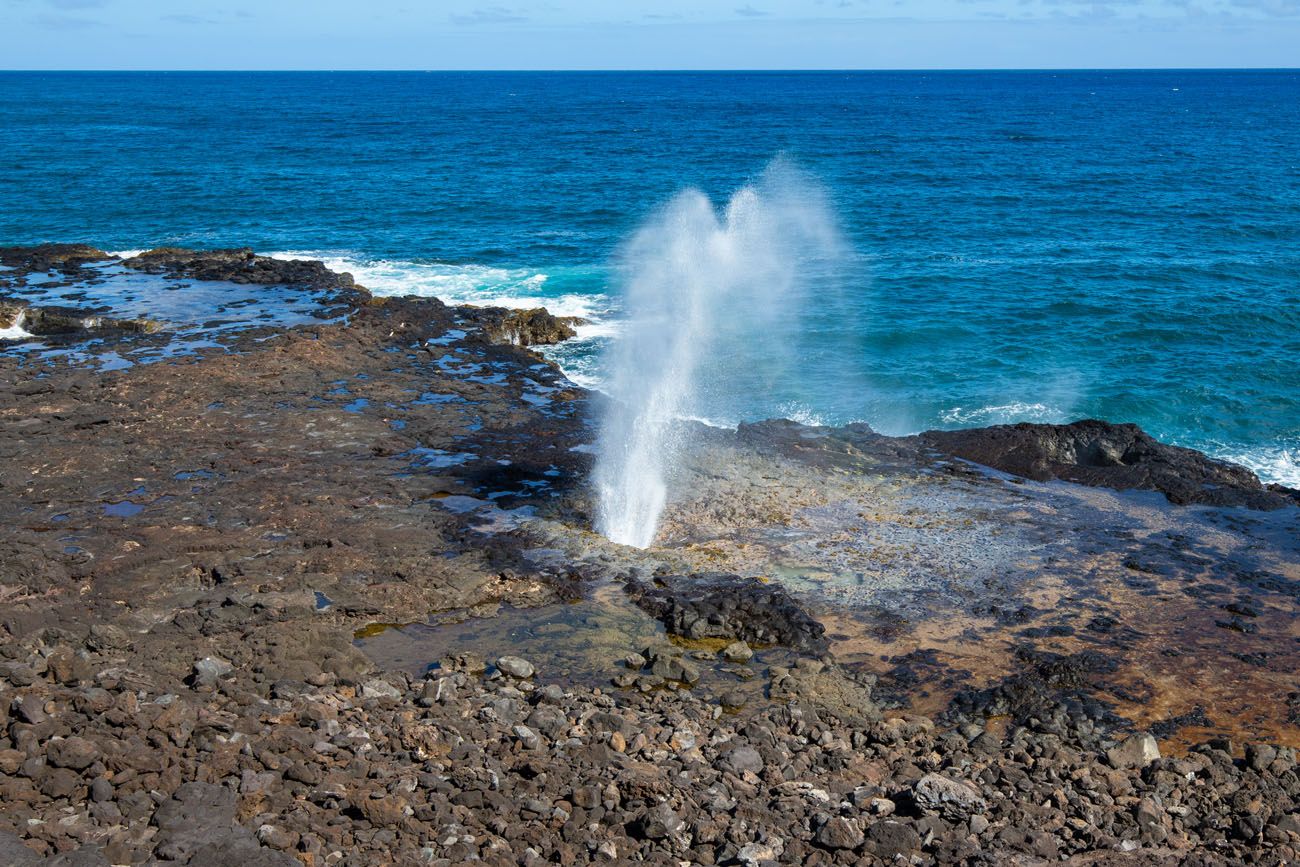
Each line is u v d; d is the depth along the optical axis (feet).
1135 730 36.99
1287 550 50.29
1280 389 81.20
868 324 96.53
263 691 35.78
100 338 81.05
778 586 46.03
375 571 46.06
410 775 30.25
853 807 30.71
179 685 35.40
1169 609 44.75
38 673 34.63
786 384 81.15
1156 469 58.75
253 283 100.73
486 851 26.94
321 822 27.32
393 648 41.11
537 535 49.98
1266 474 66.23
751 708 37.78
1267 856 29.32
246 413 63.98
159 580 44.47
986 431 63.98
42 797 27.20
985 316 99.40
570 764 32.27
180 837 25.38
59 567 44.80
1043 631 42.96
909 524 52.29
